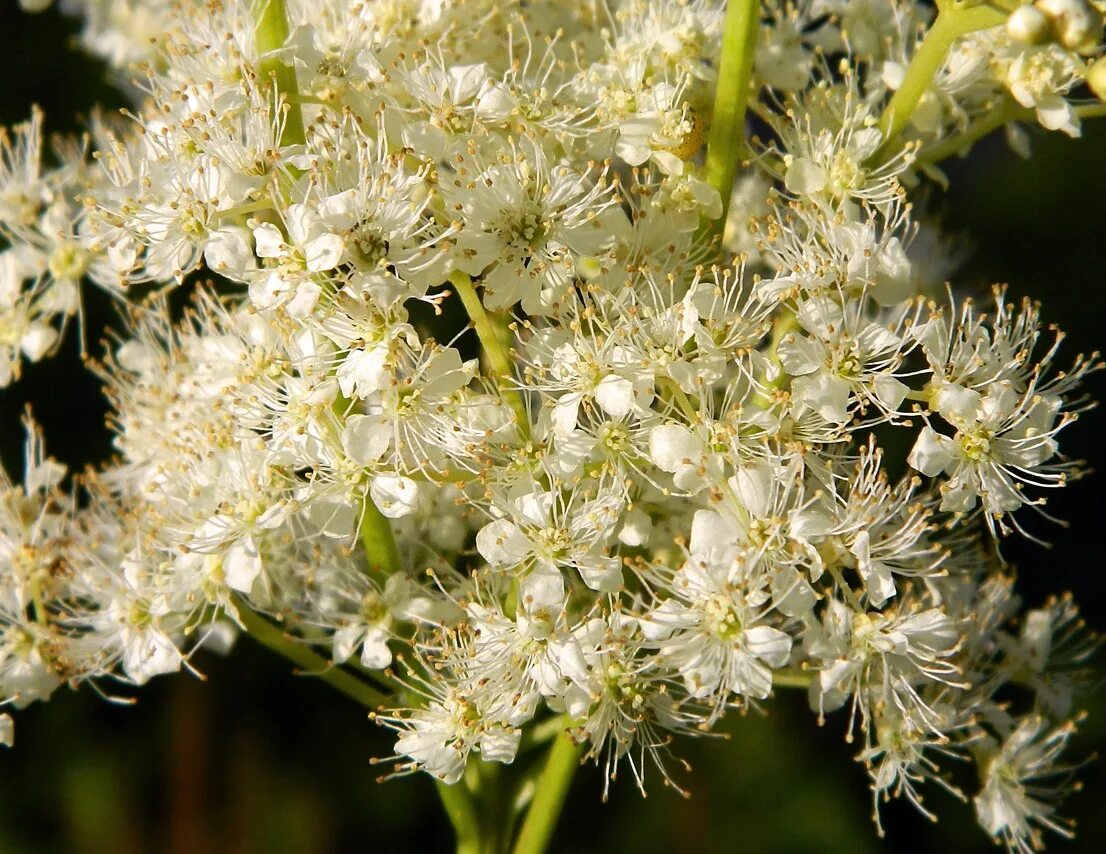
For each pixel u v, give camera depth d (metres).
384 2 0.22
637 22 0.22
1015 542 0.30
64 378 0.27
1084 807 0.30
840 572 0.21
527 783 0.22
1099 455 0.31
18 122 0.28
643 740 0.21
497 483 0.21
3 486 0.23
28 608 0.22
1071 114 0.22
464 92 0.21
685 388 0.21
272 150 0.21
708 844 0.28
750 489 0.21
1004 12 0.21
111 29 0.24
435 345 0.21
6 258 0.23
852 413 0.21
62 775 0.28
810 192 0.22
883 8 0.23
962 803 0.29
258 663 0.29
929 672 0.21
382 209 0.21
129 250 0.21
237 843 0.28
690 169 0.21
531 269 0.21
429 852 0.29
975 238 0.30
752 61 0.21
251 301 0.21
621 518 0.21
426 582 0.22
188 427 0.22
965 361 0.21
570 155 0.21
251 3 0.22
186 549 0.21
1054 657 0.24
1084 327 0.31
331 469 0.21
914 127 0.22
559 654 0.21
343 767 0.29
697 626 0.21
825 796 0.29
